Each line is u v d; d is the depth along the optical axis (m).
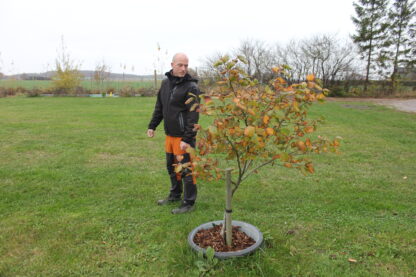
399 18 27.27
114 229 3.26
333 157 6.18
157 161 5.96
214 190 4.43
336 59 27.19
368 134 8.69
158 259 2.73
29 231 3.19
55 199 4.08
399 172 5.25
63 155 6.30
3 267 2.58
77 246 2.93
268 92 2.22
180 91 3.47
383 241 2.99
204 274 2.49
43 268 2.58
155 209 3.79
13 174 5.02
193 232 2.93
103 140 7.78
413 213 3.64
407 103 19.55
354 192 4.32
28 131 8.89
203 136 2.38
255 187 4.53
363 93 26.42
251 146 2.32
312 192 4.32
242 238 2.93
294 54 27.98
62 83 23.75
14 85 26.75
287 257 2.72
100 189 4.45
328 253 2.80
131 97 22.25
